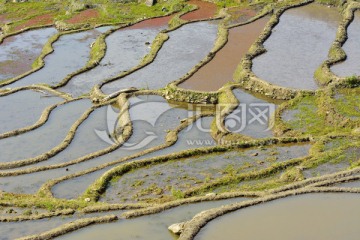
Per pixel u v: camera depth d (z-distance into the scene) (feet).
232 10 216.33
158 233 74.23
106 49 186.19
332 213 75.77
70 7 266.57
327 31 179.73
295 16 198.08
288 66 148.46
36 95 149.79
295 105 125.18
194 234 70.59
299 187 86.22
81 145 116.16
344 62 148.05
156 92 140.36
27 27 235.20
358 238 69.21
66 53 193.16
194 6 235.40
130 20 238.27
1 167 106.93
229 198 84.38
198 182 94.02
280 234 70.33
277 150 106.11
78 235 73.87
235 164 100.63
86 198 88.48
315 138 108.88
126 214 78.89
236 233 70.69
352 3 202.80
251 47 163.12
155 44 180.14
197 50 173.17
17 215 81.25
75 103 140.77
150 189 91.91
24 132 123.75
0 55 197.67
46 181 99.71
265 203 79.05
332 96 125.70
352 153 100.48
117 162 104.27
